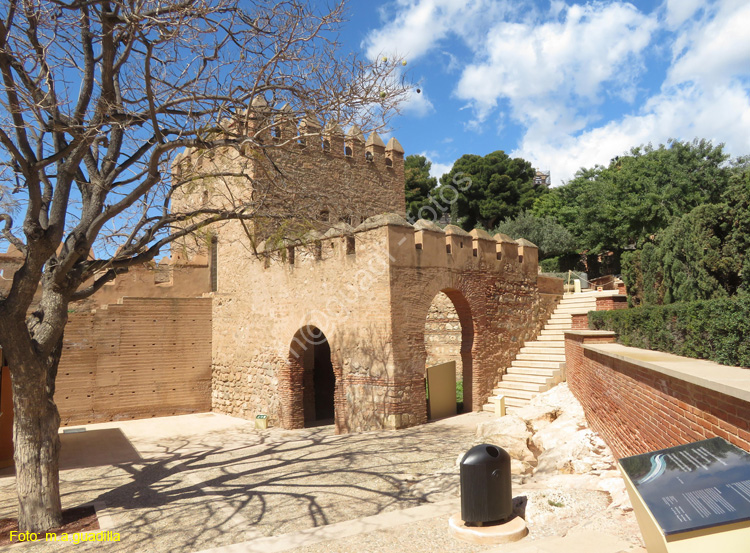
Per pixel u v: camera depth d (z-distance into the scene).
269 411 16.70
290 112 9.97
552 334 17.58
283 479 9.72
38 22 8.30
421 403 13.54
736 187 9.69
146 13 8.16
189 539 7.08
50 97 8.55
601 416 8.96
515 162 39.62
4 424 12.95
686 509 2.97
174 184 10.05
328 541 6.29
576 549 4.67
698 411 4.61
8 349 7.61
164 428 16.75
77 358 17.98
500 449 6.37
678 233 10.90
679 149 32.72
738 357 5.20
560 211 37.78
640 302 13.59
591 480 7.12
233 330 19.03
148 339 19.23
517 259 17.48
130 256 9.42
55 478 8.07
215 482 9.98
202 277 21.03
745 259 9.52
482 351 15.50
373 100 9.78
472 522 6.06
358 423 13.72
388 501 8.06
